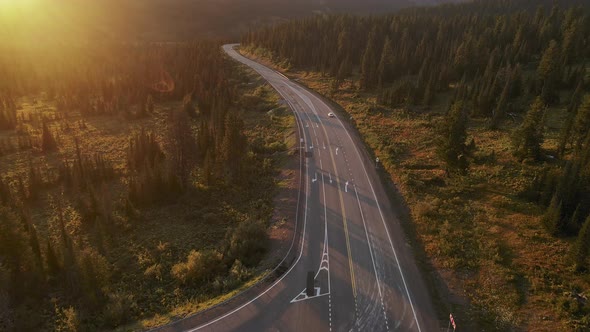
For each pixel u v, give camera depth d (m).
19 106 129.38
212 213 59.56
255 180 69.06
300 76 140.38
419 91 102.19
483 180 60.47
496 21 146.88
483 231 48.72
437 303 39.25
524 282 40.62
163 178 65.69
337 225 52.56
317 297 40.12
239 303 39.41
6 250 43.00
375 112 96.94
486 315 37.34
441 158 61.69
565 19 130.88
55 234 57.22
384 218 54.06
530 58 120.31
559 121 79.19
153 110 121.31
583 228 40.72
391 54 121.50
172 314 38.81
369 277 42.97
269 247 49.03
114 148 93.12
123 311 39.38
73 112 123.06
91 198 60.34
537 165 62.44
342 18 174.12
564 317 36.12
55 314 41.03
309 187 62.69
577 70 97.44
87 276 41.38
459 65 113.12
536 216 50.59
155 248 52.19
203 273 44.91
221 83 126.56
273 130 93.81
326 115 98.69
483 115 87.25
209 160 68.31
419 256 46.22
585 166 52.56
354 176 66.38
